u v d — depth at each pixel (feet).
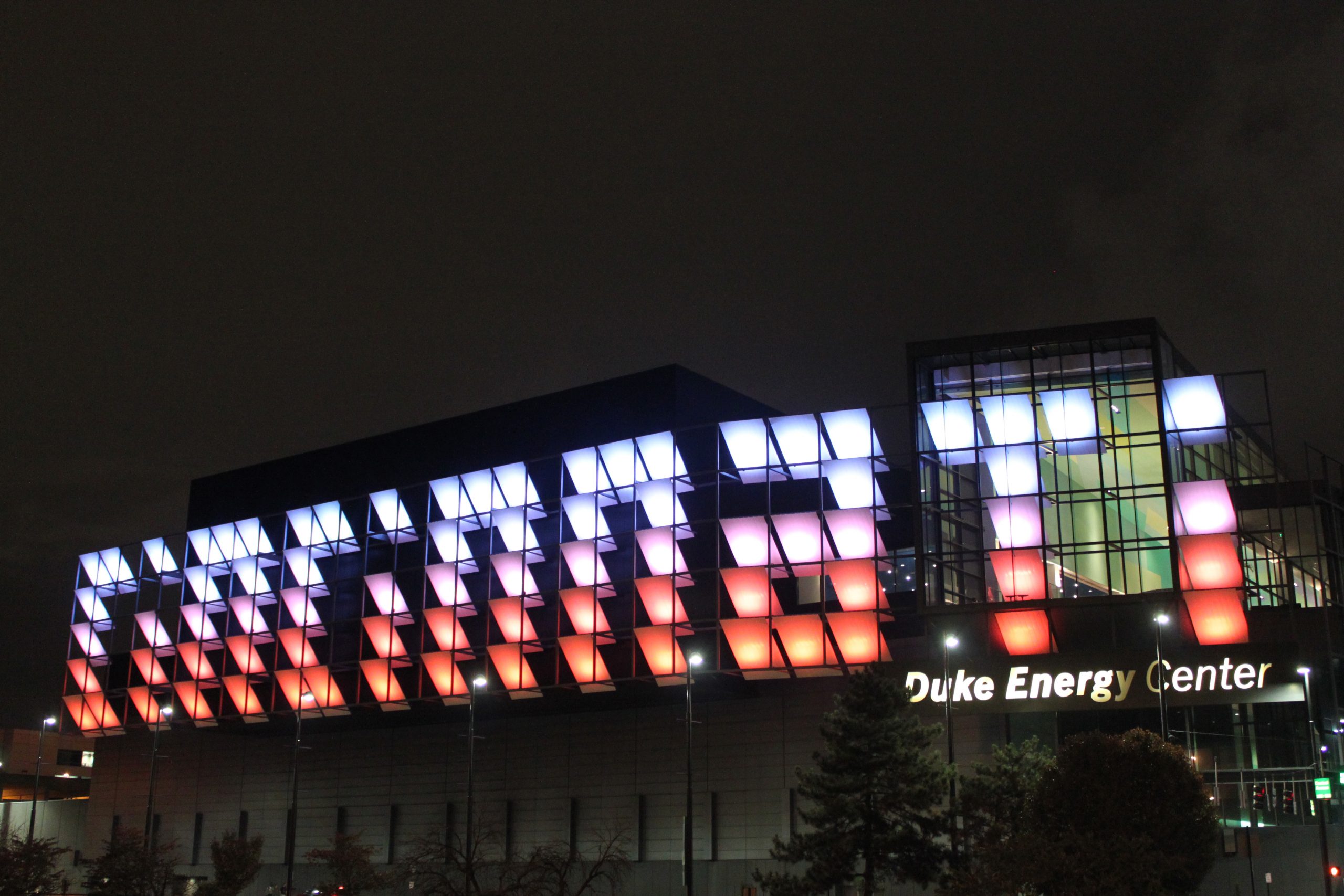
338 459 351.25
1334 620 244.63
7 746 500.33
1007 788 193.36
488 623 295.48
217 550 353.72
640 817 281.33
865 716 193.88
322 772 334.65
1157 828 156.15
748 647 262.26
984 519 250.16
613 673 276.41
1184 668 232.94
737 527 268.00
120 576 378.12
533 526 298.15
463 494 308.81
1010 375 257.34
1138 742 164.66
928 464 256.32
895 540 258.57
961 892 160.35
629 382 304.09
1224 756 232.32
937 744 247.70
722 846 268.82
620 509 285.84
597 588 281.74
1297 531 247.70
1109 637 241.96
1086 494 246.06
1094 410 248.93
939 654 248.73
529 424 317.22
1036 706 238.68
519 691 288.30
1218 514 238.68
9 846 343.05
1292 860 220.23
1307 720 229.66
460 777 310.65
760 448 272.10
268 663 336.08
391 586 313.53
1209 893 206.69
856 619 255.70
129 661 368.48
